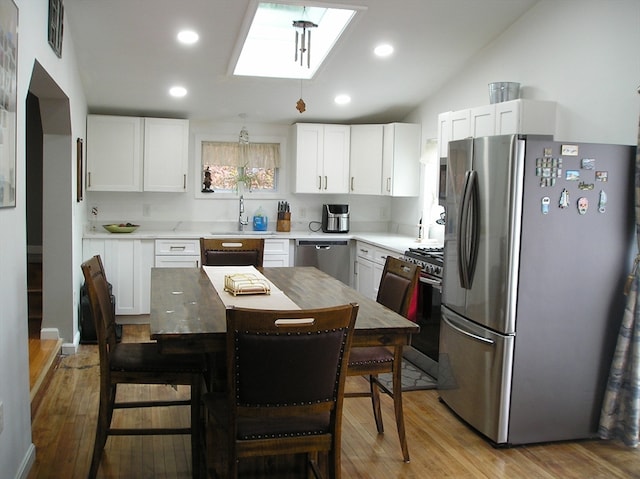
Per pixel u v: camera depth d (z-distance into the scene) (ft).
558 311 10.26
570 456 10.03
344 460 9.60
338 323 6.48
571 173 10.05
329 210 20.36
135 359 8.65
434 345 13.66
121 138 18.30
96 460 8.46
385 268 10.99
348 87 17.31
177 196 19.95
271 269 12.67
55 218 14.33
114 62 15.06
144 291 17.92
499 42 14.44
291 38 15.79
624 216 10.37
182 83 16.55
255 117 19.75
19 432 8.32
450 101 16.96
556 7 12.47
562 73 12.36
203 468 8.87
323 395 6.68
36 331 15.07
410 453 9.93
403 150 19.07
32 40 8.94
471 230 10.80
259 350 6.27
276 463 8.23
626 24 10.77
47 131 13.93
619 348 10.26
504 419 10.19
